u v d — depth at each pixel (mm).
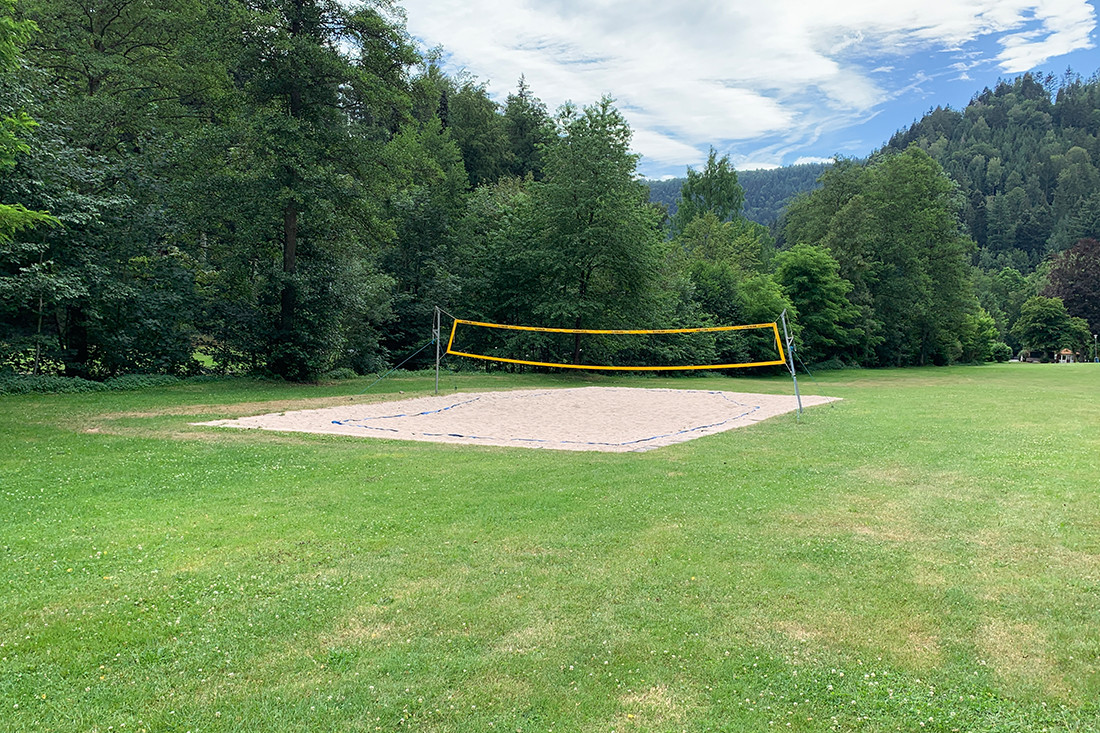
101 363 19203
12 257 15180
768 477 8148
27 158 14820
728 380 29844
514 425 13406
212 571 4852
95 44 21828
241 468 8453
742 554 5277
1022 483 7797
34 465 8422
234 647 3732
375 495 7117
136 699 3211
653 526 6027
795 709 3180
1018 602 4379
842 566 5023
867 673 3502
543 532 5828
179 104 23391
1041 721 3100
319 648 3727
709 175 51812
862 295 41250
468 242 30969
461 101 44594
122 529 5828
